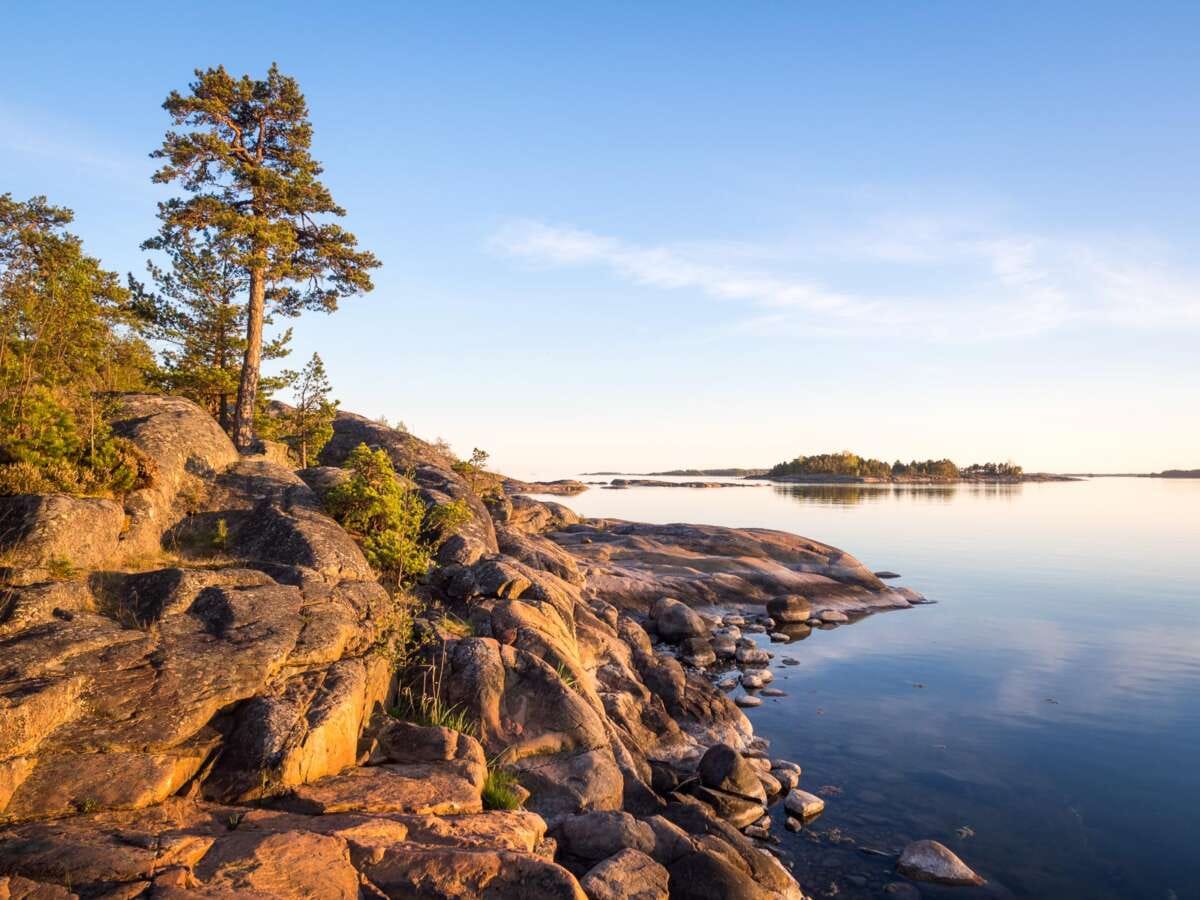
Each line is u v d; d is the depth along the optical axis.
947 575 46.41
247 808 8.88
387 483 19.09
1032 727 19.50
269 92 30.03
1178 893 11.84
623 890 9.72
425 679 13.44
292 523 16.22
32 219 34.44
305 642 11.56
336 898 7.11
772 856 12.64
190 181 28.34
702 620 28.23
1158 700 21.69
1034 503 129.75
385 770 10.46
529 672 13.95
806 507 107.25
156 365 34.19
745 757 17.20
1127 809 14.77
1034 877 12.32
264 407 35.25
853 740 18.62
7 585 10.90
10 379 17.78
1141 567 50.03
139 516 15.07
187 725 9.37
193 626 11.28
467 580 17.69
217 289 32.97
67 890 6.48
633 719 16.75
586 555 36.78
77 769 8.27
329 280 32.66
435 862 7.84
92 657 9.74
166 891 6.57
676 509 98.44
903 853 12.73
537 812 11.84
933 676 24.48
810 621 33.03
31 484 13.68
